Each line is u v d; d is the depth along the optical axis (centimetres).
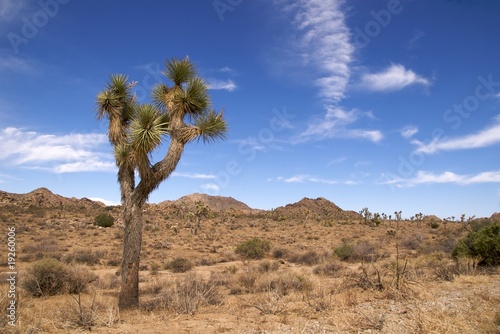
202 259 3003
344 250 2770
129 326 707
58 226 5369
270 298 941
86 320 726
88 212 7812
